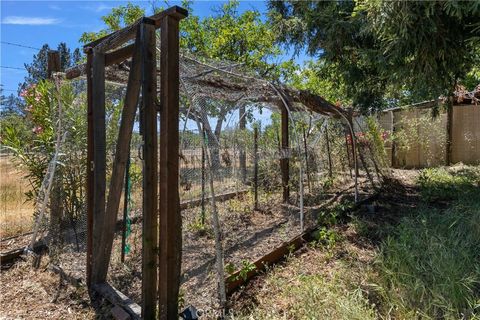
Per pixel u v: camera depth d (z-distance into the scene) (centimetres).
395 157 1049
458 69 545
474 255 310
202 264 336
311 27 675
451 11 413
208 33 1114
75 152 403
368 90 748
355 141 614
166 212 222
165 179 221
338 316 227
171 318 227
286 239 402
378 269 303
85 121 407
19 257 363
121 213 446
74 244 384
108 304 263
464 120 963
